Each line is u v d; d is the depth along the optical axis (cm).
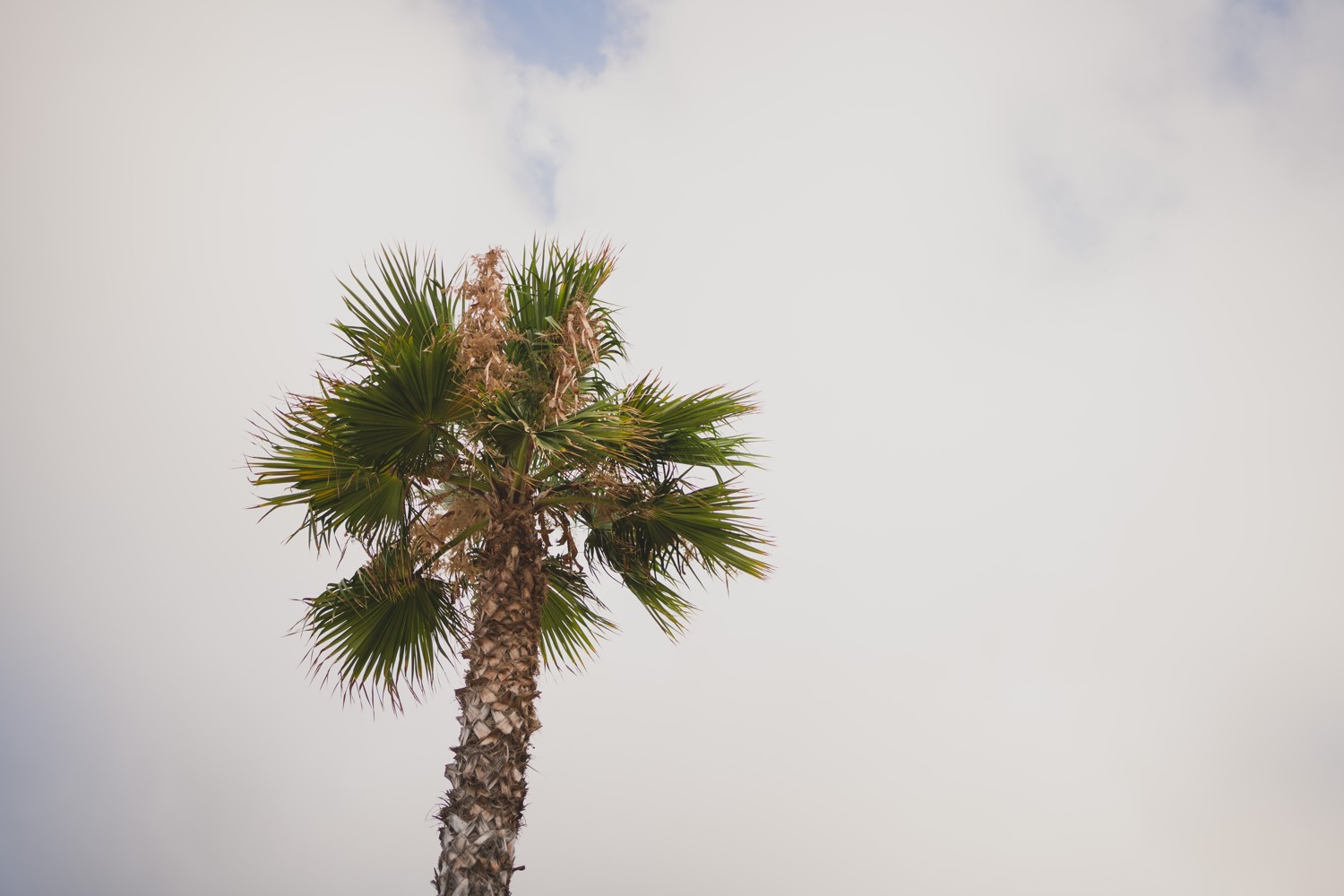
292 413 686
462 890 638
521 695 711
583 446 720
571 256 805
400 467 718
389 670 815
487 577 744
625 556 843
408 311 754
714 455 775
